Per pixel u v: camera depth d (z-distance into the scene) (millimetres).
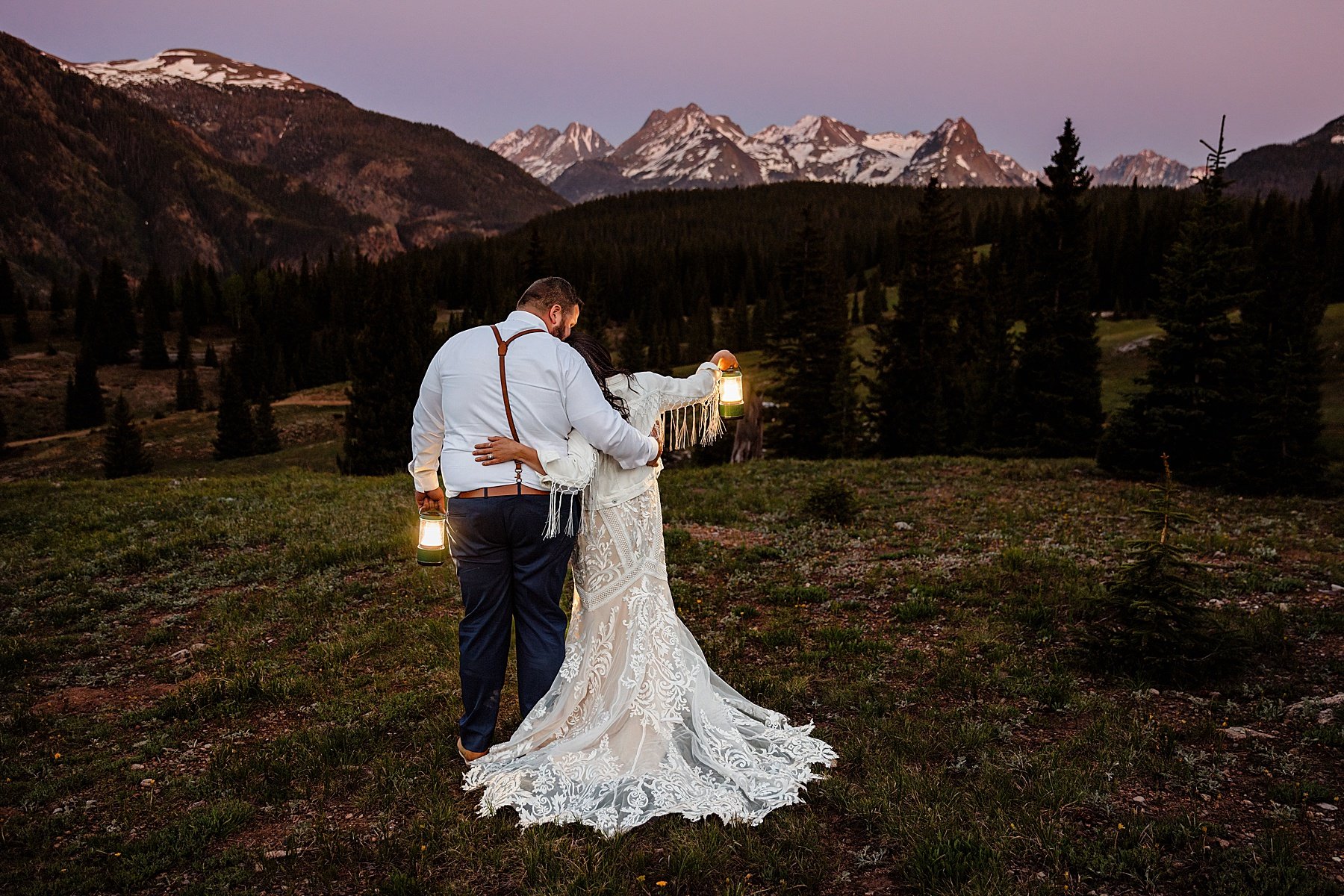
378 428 41344
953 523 10656
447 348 4078
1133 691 5012
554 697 4211
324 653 6355
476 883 3283
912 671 5488
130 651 6859
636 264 178000
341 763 4434
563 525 4020
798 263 39469
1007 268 86625
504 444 3863
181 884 3389
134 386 145875
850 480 15023
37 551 10781
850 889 3172
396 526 10969
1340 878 3104
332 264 185250
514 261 174625
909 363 37781
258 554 9914
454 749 4480
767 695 5074
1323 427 14781
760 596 7574
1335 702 4668
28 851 3691
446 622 6895
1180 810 3627
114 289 173125
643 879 3258
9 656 6594
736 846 3461
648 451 4094
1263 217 92812
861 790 3838
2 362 154250
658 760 4047
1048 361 28344
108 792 4281
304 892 3287
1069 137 28672
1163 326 16141
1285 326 22484
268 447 86812
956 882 3125
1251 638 5602
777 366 40781
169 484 16344
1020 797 3729
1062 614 6539
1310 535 9805
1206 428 15219
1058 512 11219
